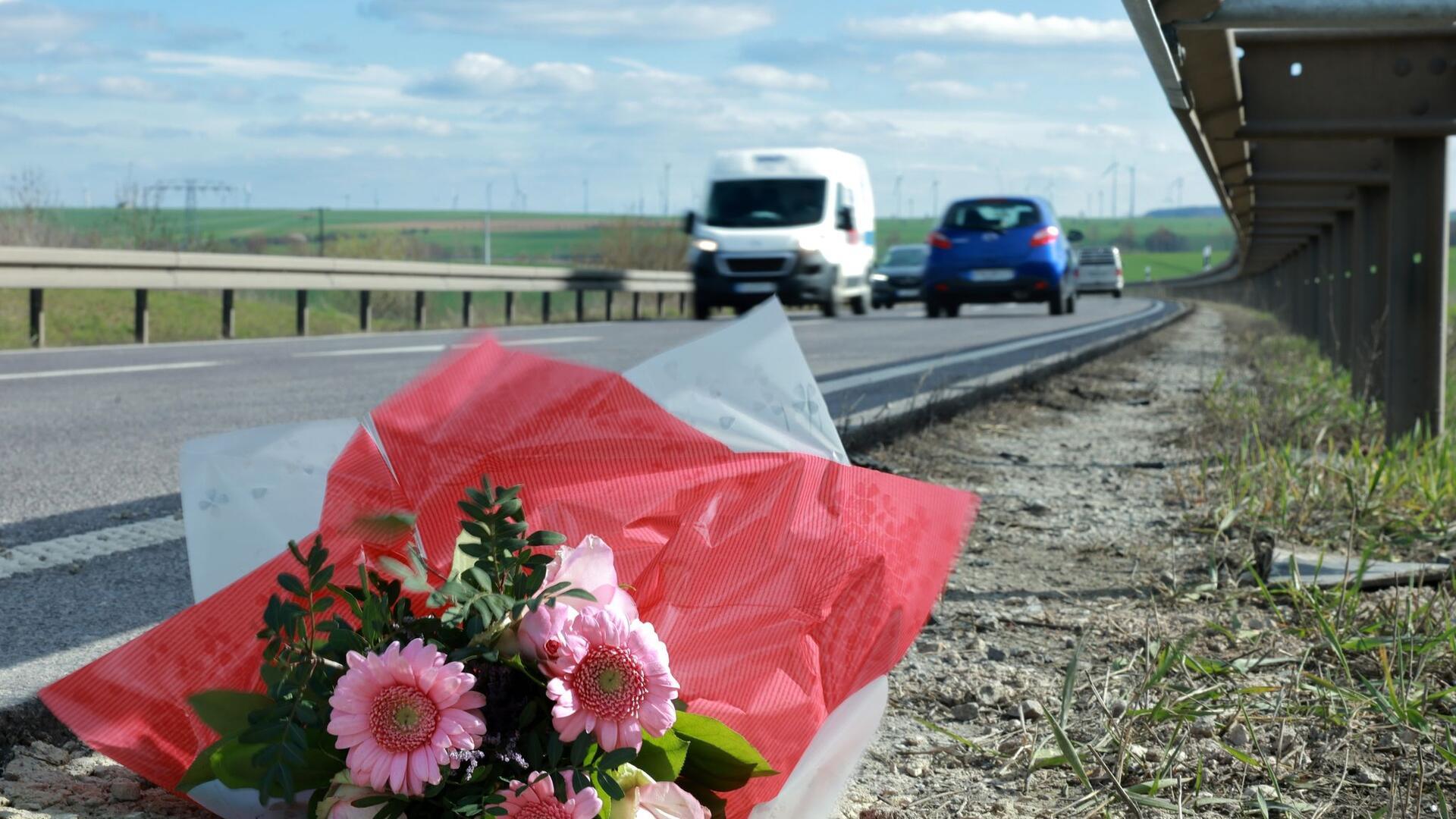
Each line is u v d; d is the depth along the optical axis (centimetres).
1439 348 446
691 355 178
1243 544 340
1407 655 238
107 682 155
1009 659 249
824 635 157
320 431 168
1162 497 419
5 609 250
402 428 157
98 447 493
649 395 172
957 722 217
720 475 160
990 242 1856
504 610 136
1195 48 331
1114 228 13600
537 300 2434
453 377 162
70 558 299
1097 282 4297
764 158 1841
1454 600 274
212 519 161
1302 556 312
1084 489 437
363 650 139
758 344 180
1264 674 236
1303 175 547
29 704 186
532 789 133
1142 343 1280
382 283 1436
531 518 154
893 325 1585
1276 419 530
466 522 144
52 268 1029
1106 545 348
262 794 134
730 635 151
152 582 277
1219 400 646
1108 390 797
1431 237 443
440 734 130
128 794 170
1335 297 743
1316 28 302
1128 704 210
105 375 784
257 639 144
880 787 189
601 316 2077
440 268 1543
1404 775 192
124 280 1089
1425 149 437
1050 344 1132
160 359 919
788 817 152
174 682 154
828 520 161
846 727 158
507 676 138
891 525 167
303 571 152
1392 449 434
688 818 139
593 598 138
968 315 2005
